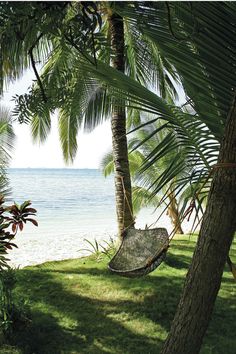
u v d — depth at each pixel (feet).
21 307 11.61
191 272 5.07
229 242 4.86
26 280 16.10
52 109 3.45
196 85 5.81
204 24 4.85
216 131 6.14
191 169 7.23
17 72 11.60
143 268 10.11
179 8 4.55
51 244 36.11
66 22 2.53
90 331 11.58
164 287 15.57
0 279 10.93
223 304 14.05
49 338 10.97
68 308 13.24
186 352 5.14
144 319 12.57
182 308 5.16
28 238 40.96
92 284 15.85
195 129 6.63
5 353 9.95
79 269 18.29
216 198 4.78
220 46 5.10
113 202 93.71
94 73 6.69
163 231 12.73
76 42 2.62
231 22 4.91
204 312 5.01
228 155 4.65
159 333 11.64
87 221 61.05
